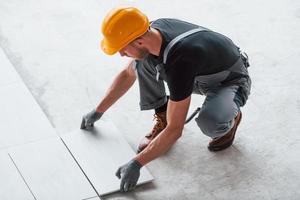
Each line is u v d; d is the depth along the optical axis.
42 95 4.75
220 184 4.16
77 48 5.16
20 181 4.13
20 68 4.96
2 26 5.34
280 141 4.43
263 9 5.55
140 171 4.19
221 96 4.09
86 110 4.65
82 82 4.87
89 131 4.45
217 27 5.36
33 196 4.05
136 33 3.73
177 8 5.55
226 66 4.02
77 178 4.16
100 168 4.21
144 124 4.57
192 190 4.13
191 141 4.43
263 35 5.28
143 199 4.07
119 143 4.38
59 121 4.57
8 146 4.35
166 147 3.92
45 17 5.44
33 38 5.24
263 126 4.53
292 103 4.70
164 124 4.36
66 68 4.98
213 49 3.89
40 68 4.97
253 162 4.29
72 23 5.39
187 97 3.79
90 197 4.05
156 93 4.26
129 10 3.75
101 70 4.98
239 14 5.50
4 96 4.69
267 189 4.13
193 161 4.30
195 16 5.46
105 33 3.78
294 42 5.21
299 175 4.21
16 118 4.54
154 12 5.50
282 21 5.42
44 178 4.15
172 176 4.21
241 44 5.20
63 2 5.61
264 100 4.71
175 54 3.74
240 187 4.14
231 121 4.19
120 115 4.63
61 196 4.05
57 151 4.32
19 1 5.60
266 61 5.04
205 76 4.04
